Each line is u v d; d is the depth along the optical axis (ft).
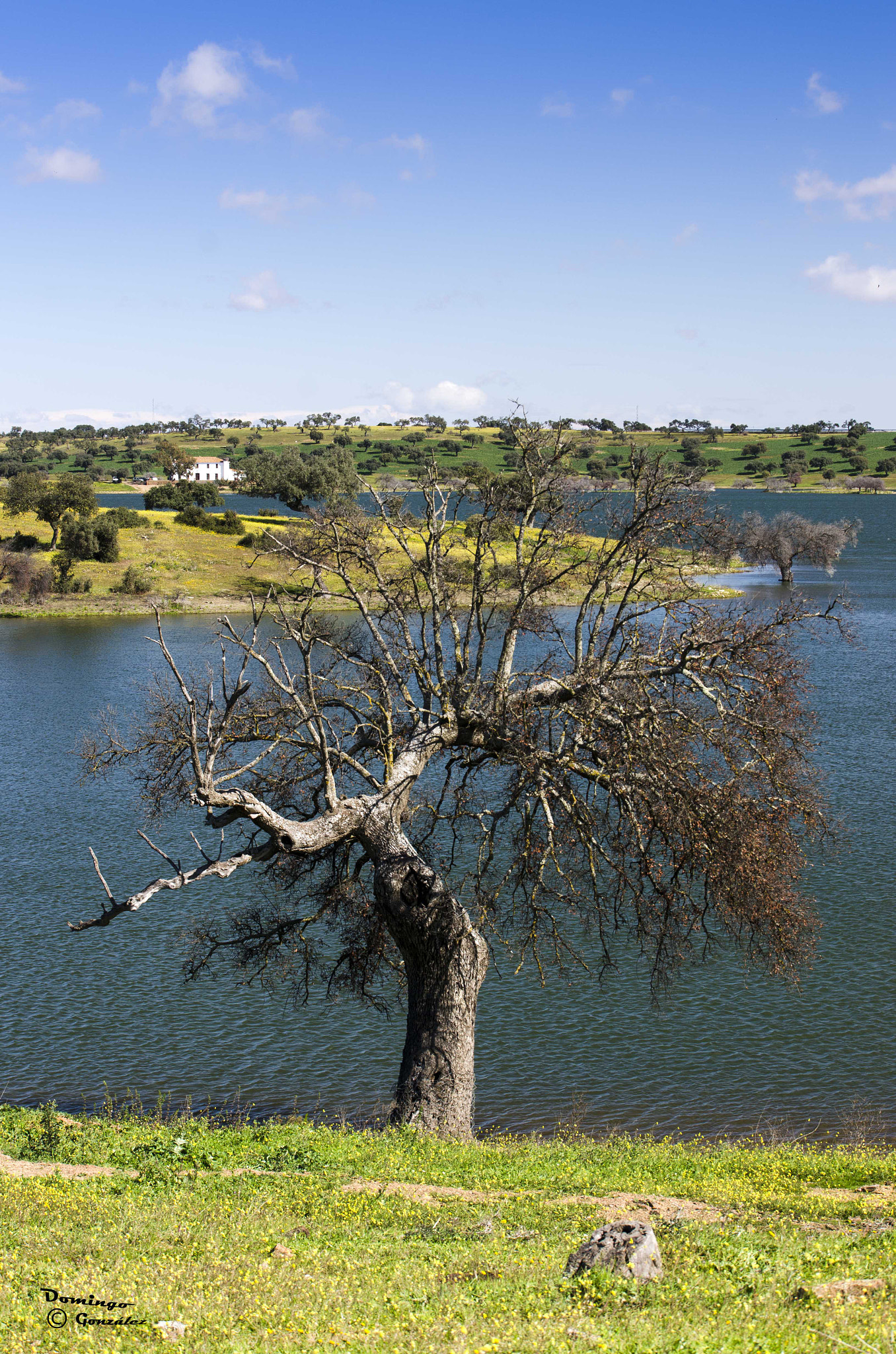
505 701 67.46
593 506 73.51
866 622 289.53
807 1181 46.39
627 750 63.52
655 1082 72.28
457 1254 31.17
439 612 74.02
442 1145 52.37
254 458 478.18
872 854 112.68
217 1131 54.13
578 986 89.40
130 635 300.81
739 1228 33.71
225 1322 24.80
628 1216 37.11
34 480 421.59
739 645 65.31
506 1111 68.69
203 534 448.24
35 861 117.80
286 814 84.33
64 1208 35.88
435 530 74.08
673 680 69.31
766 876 63.00
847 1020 79.97
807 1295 25.27
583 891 99.40
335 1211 36.65
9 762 163.32
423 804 78.95
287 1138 51.13
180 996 88.43
